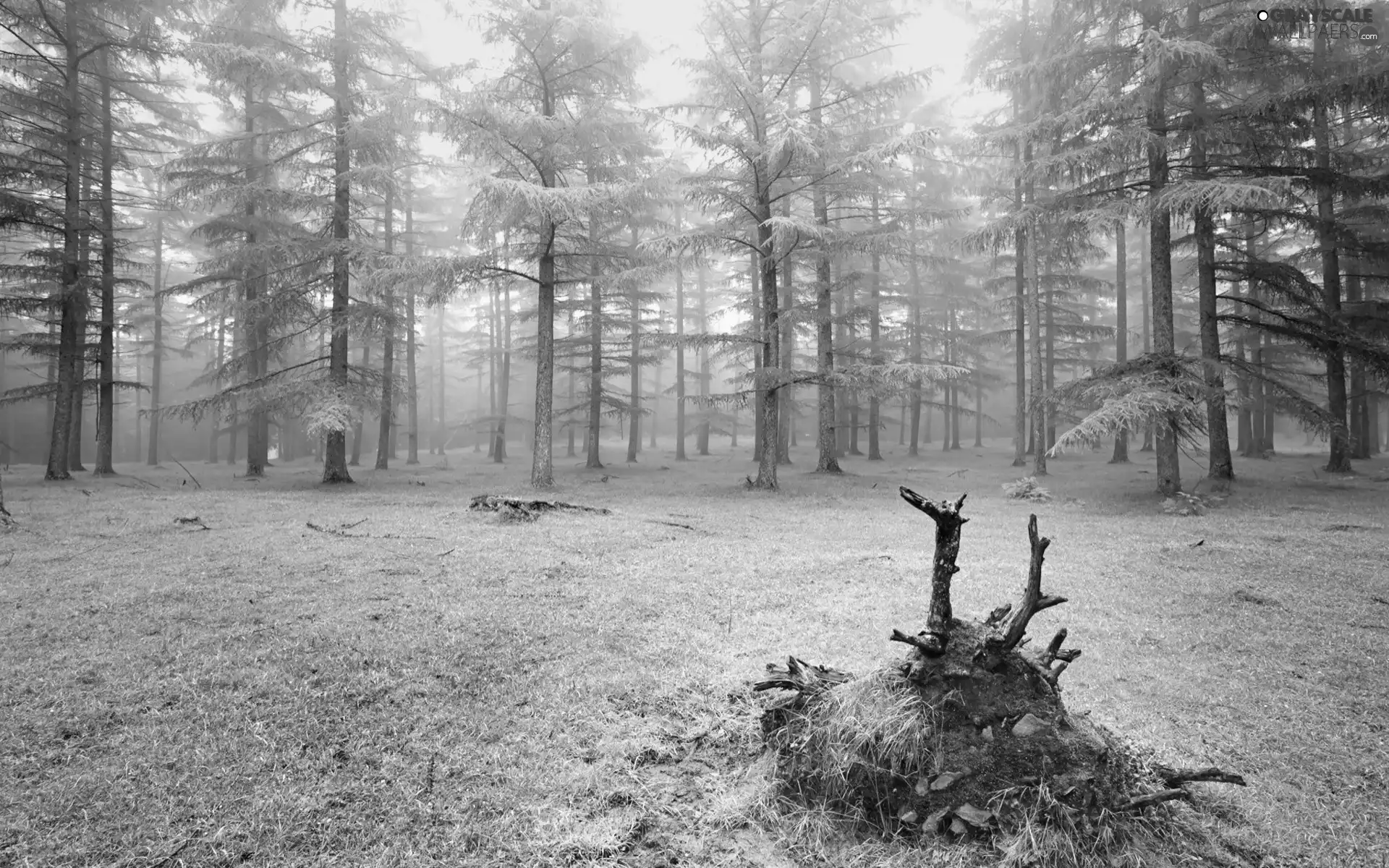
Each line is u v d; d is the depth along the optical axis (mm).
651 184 14812
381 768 3109
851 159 14281
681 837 2625
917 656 2889
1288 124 12945
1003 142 14719
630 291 23406
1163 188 12578
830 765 2770
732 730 3426
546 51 16359
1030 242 20453
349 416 16125
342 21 16828
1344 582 6539
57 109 16844
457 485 17422
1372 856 2434
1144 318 28922
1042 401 14344
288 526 9625
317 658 4371
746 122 15656
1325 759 3166
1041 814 2406
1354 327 16141
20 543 8086
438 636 4816
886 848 2475
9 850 2480
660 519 10688
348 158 17094
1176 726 3521
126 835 2584
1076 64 13469
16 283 25156
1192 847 2445
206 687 3943
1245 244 23188
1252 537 9070
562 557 7566
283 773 3051
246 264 17156
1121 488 15430
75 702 3725
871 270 28328
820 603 5867
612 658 4488
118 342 30062
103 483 16672
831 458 20688
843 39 17719
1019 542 8906
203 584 6172
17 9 16375
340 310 17000
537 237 17250
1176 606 5793
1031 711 2656
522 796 2900
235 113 20062
